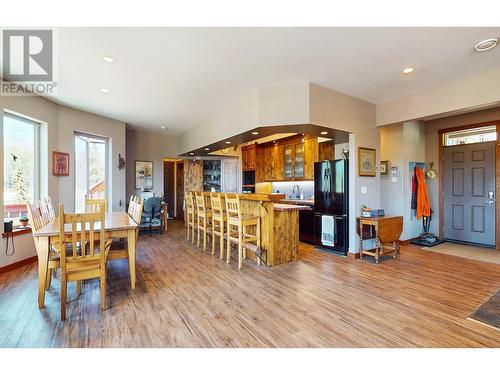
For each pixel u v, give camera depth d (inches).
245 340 76.2
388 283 120.7
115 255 113.9
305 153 239.9
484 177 190.7
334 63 118.6
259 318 88.7
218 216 165.8
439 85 144.0
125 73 129.6
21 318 88.4
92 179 210.5
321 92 145.3
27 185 160.6
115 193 223.3
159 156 286.2
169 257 165.3
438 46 104.1
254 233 159.5
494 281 122.9
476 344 74.0
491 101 126.4
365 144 168.6
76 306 97.3
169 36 97.0
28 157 161.3
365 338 77.0
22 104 150.0
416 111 155.5
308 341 75.7
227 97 164.7
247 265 148.9
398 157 201.8
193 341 75.6
